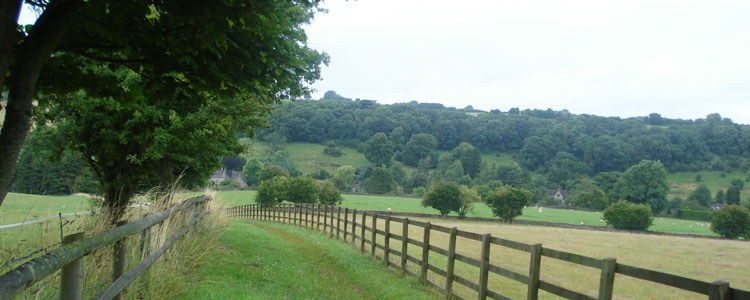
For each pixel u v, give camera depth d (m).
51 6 2.55
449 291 8.11
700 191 127.62
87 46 3.26
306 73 4.04
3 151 2.30
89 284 3.96
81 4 2.82
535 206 114.06
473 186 124.50
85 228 5.15
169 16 3.03
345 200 89.50
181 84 3.82
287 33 3.77
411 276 9.99
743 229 67.31
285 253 11.66
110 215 5.80
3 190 2.29
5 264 3.43
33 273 2.02
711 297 3.91
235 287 6.59
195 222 8.39
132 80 7.38
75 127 11.07
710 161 179.88
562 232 52.53
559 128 185.62
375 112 198.75
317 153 172.75
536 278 6.05
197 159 13.85
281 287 7.37
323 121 193.25
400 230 33.06
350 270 10.14
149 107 10.27
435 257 17.45
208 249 8.36
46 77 3.28
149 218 4.61
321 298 7.09
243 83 3.78
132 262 4.59
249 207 41.44
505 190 72.19
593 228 69.69
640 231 69.75
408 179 134.75
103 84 3.46
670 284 4.30
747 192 147.00
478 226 57.06
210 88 3.75
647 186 114.25
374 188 115.94
